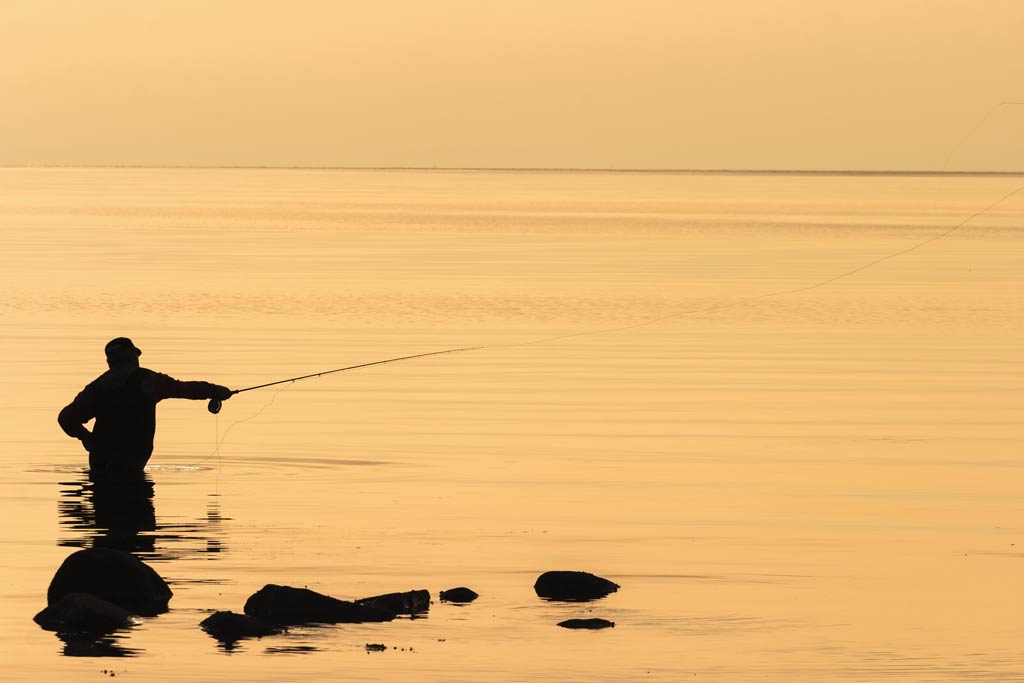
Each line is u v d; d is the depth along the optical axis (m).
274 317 100.19
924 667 27.73
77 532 38.31
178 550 36.44
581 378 73.56
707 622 30.69
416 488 45.06
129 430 46.78
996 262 164.38
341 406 63.22
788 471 48.72
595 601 32.16
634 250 182.12
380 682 26.69
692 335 94.12
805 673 27.41
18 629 29.72
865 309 111.31
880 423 59.97
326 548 36.75
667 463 50.06
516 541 37.88
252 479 46.41
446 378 73.06
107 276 131.50
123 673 27.12
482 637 29.53
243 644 28.86
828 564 35.72
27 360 76.69
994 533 39.38
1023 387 71.38
